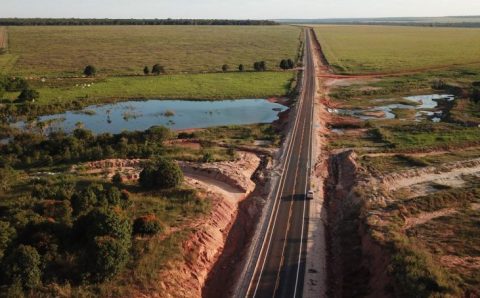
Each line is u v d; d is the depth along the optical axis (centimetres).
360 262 4356
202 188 5781
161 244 4325
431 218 5053
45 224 4303
